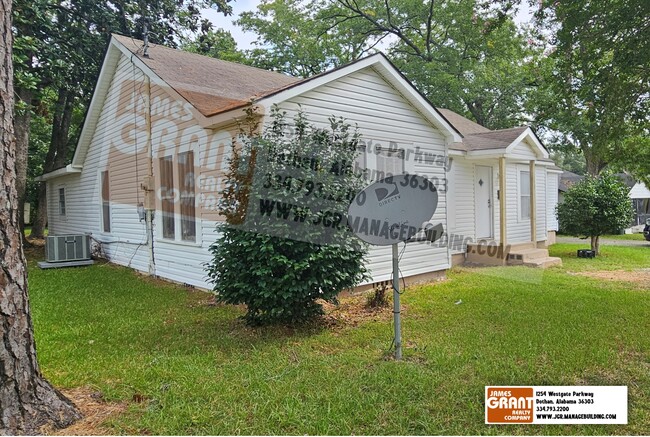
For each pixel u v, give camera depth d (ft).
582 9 20.52
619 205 38.99
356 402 10.57
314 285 16.08
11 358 8.86
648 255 41.42
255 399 10.76
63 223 49.70
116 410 10.19
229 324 17.84
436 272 29.37
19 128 42.06
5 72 8.91
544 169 46.52
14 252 9.00
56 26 41.11
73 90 45.37
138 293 24.22
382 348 14.80
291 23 81.05
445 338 15.80
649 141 38.45
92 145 39.52
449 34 72.13
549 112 29.78
